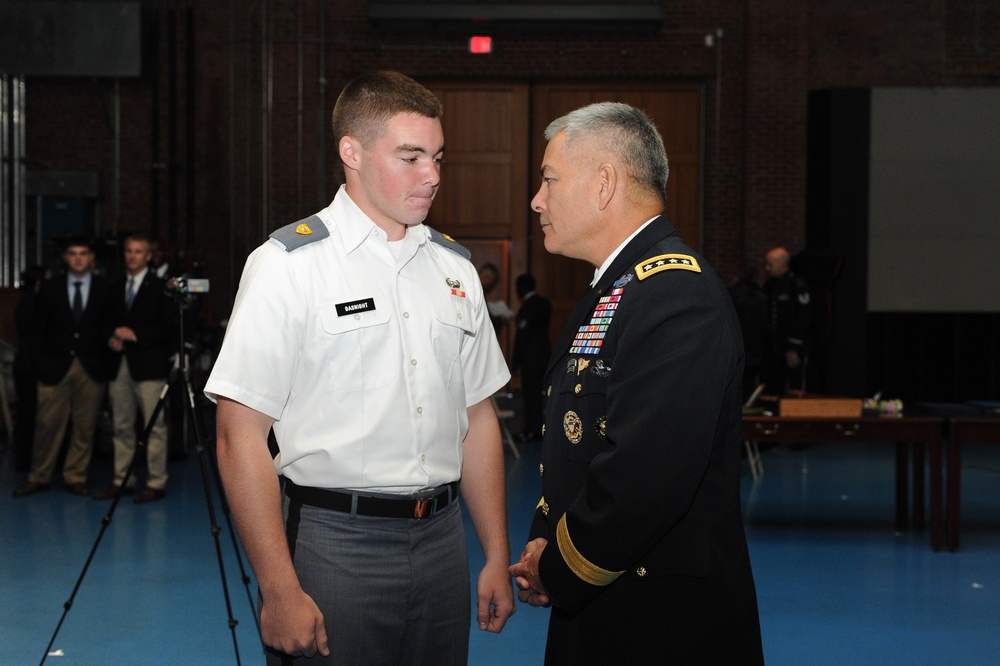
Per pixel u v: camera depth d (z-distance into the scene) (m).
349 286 1.89
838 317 11.48
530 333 9.55
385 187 1.88
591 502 1.66
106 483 7.37
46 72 11.34
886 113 11.53
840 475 8.02
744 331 9.00
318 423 1.86
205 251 11.85
